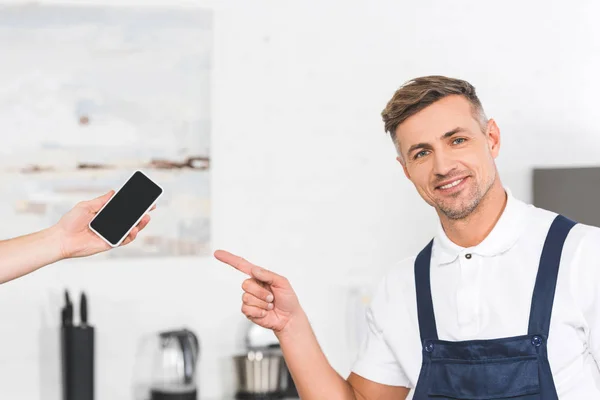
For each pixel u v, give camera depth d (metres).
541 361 1.93
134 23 3.39
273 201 3.53
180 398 3.28
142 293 3.40
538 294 1.95
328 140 3.57
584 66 3.79
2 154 3.29
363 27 3.60
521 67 3.73
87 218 2.00
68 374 3.17
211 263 3.47
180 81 3.44
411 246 3.64
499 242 2.01
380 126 3.61
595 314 1.91
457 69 3.68
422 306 2.09
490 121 2.07
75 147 3.35
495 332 1.98
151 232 3.41
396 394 2.23
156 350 3.36
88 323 3.34
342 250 3.59
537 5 3.75
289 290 2.04
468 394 1.99
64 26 3.34
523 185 3.73
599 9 3.79
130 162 3.39
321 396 2.11
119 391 3.37
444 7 3.67
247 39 3.51
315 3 3.56
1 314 3.29
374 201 3.61
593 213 3.41
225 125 3.49
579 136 3.78
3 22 3.29
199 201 3.46
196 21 3.45
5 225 3.30
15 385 3.29
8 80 3.30
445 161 1.95
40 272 3.32
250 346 3.43
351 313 3.56
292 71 3.54
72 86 3.35
